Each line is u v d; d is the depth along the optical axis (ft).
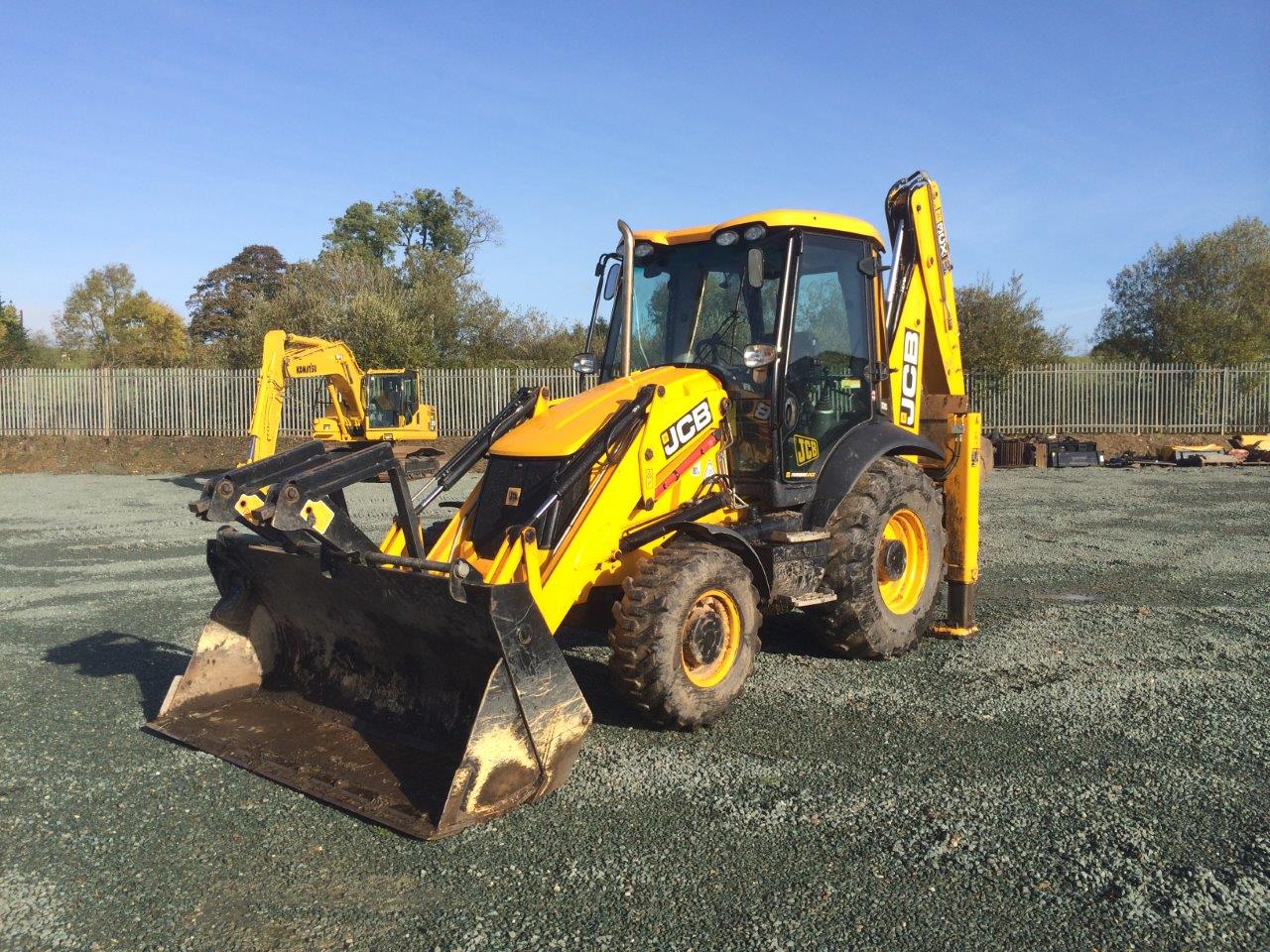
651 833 11.94
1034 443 67.00
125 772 14.03
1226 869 10.84
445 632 13.30
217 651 16.33
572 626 17.19
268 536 14.69
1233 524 38.55
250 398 84.53
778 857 11.29
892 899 10.31
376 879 10.91
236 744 14.64
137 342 162.40
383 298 107.86
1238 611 23.26
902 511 19.70
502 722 12.28
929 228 22.07
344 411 63.21
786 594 17.37
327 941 9.68
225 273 185.98
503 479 15.83
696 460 16.83
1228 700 16.63
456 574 12.55
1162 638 20.85
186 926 9.97
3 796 13.21
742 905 10.23
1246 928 9.69
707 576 15.05
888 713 16.24
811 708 16.53
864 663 19.21
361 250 156.97
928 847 11.48
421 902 10.39
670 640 14.51
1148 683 17.62
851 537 18.24
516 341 121.90
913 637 19.72
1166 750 14.42
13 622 23.65
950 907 10.14
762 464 17.43
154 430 83.71
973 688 17.52
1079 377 79.92
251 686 16.67
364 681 15.46
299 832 12.09
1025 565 29.66
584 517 14.80
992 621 22.61
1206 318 93.30
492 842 11.76
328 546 13.97
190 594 26.81
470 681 13.84
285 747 14.40
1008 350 84.02
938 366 22.56
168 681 18.58
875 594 18.67
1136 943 9.45
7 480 64.90
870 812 12.44
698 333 18.86
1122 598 24.93
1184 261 97.19
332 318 104.58
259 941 9.70
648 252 19.75
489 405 86.12
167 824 12.34
